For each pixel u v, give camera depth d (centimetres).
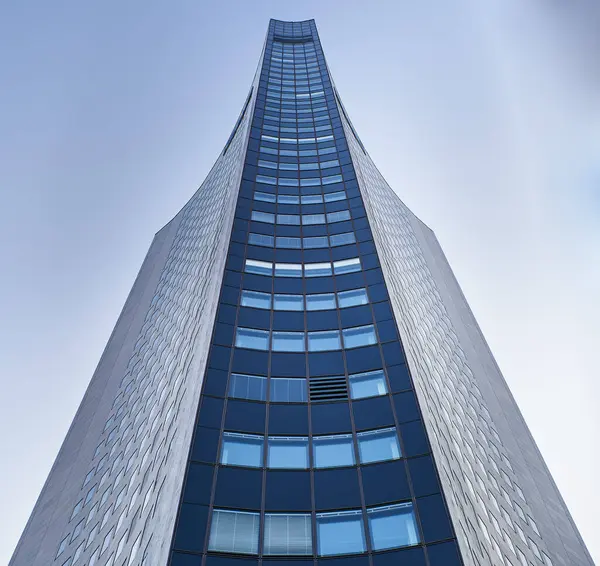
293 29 11450
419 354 3831
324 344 3198
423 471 2425
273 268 3844
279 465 2472
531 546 4016
